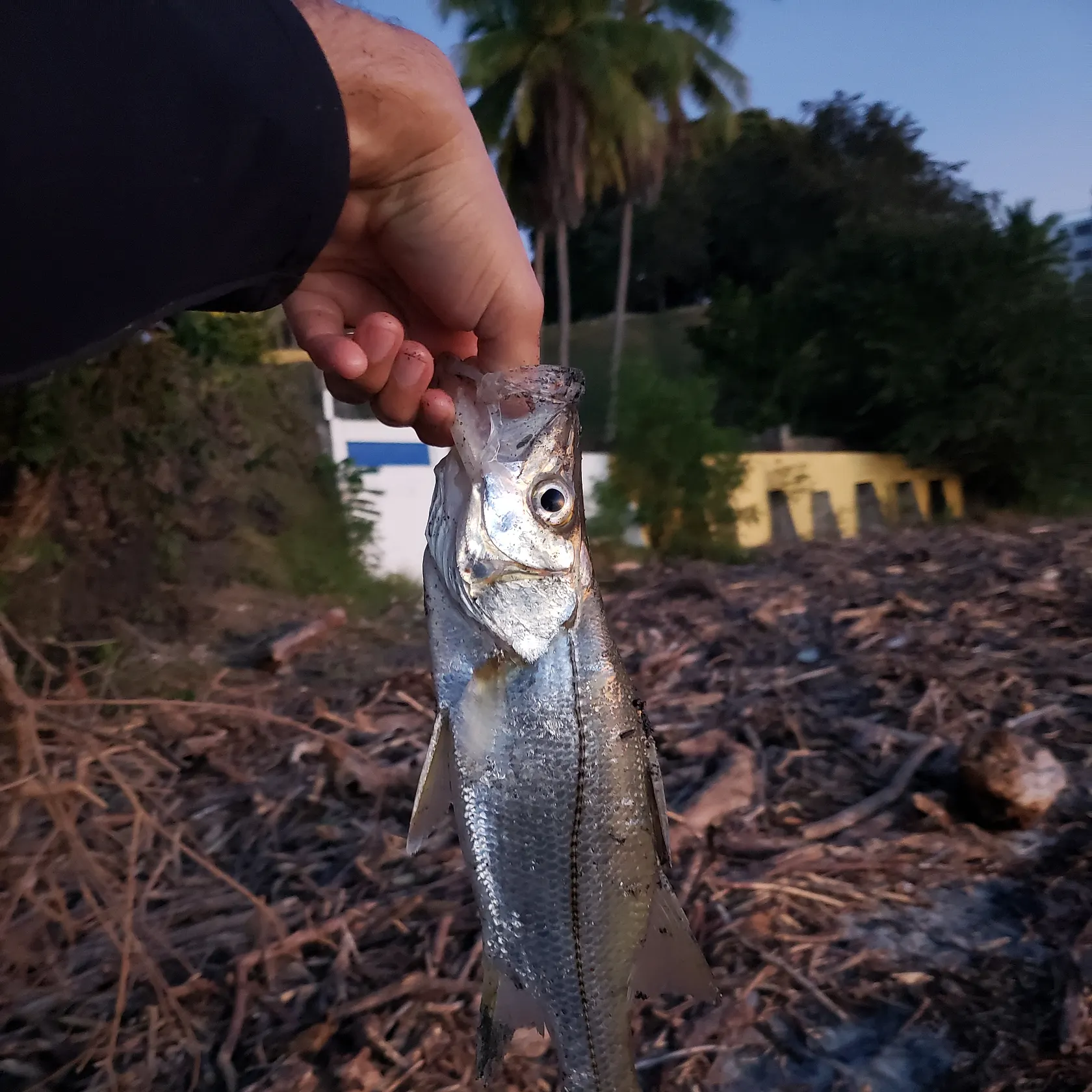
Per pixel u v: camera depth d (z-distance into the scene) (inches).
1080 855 23.9
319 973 20.8
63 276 6.4
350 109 9.7
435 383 12.0
